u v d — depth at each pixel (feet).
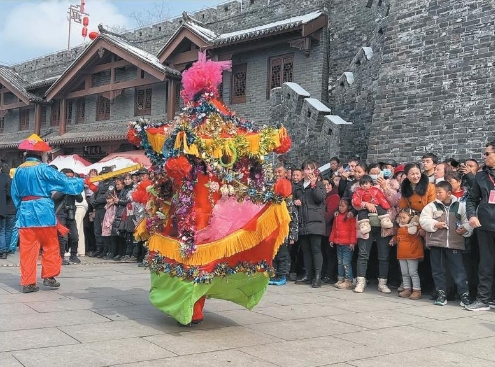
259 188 16.83
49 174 21.94
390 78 36.86
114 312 18.49
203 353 13.89
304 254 27.78
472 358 14.51
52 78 77.61
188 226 15.81
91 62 69.92
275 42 52.80
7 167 34.83
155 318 17.78
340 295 24.29
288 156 47.98
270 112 52.19
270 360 13.55
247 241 15.96
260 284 17.44
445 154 33.42
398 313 20.44
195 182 16.19
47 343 14.19
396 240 24.72
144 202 18.19
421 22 35.45
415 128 35.14
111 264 33.14
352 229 26.00
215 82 17.26
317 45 51.80
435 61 34.53
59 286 23.44
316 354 14.28
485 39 32.14
